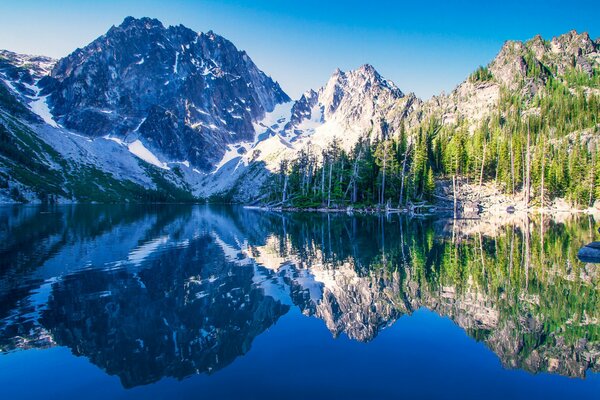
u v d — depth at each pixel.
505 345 14.34
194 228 62.25
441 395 10.86
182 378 11.94
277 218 87.50
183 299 20.69
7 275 26.06
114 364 13.01
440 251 36.22
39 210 115.19
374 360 13.18
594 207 101.00
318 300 20.59
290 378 11.91
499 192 107.88
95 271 27.53
